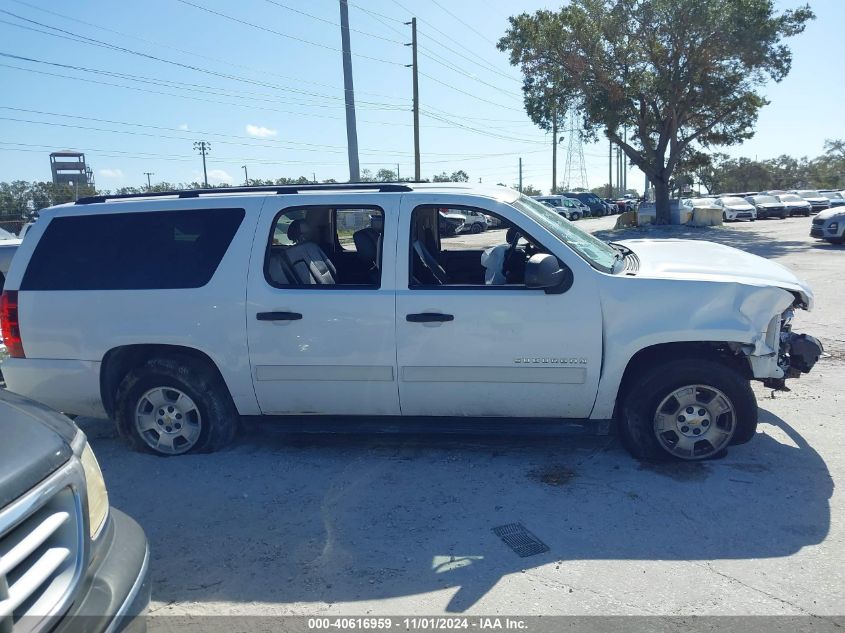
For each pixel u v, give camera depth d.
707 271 4.54
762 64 29.70
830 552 3.49
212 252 4.74
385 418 4.77
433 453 4.93
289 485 4.50
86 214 4.98
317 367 4.62
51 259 4.96
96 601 2.25
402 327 4.48
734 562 3.43
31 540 2.06
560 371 4.41
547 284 4.16
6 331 5.04
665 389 4.42
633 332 4.32
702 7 28.31
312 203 4.71
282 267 4.79
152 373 4.84
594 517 3.92
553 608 3.12
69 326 4.87
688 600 3.14
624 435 4.58
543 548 3.62
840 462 4.52
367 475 4.61
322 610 3.18
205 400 4.86
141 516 4.15
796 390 6.07
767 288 4.26
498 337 4.41
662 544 3.62
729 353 4.64
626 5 29.83
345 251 5.74
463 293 4.43
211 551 3.73
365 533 3.85
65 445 2.41
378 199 4.64
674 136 32.53
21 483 2.09
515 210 4.51
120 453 5.12
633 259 5.03
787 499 4.05
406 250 4.54
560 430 4.59
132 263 4.84
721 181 87.00
